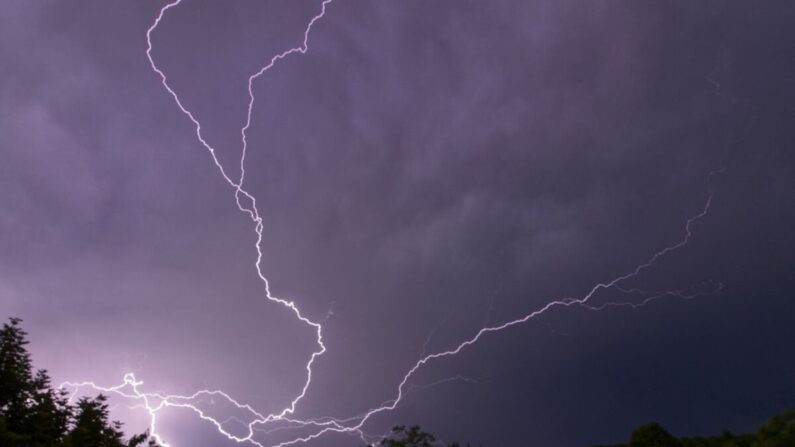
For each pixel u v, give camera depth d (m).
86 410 9.41
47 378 8.98
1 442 6.92
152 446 10.26
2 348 8.23
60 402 9.05
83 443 8.54
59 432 8.63
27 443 7.41
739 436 11.88
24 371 8.43
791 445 8.30
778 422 8.65
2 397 7.92
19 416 8.05
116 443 9.34
